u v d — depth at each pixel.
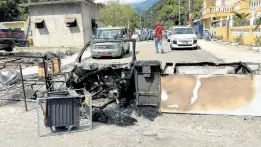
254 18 19.45
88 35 29.11
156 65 5.98
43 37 28.22
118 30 17.77
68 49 22.31
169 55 17.03
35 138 4.86
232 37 24.56
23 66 12.84
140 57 16.66
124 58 16.67
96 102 6.85
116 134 4.98
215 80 5.73
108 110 6.24
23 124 5.54
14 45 16.66
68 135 4.96
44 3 27.05
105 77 7.12
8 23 34.59
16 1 41.81
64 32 27.83
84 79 7.14
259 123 5.35
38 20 27.91
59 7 27.48
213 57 15.13
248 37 20.12
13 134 5.05
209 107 5.81
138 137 4.84
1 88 8.41
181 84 5.88
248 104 5.66
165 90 5.98
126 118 5.66
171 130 5.13
